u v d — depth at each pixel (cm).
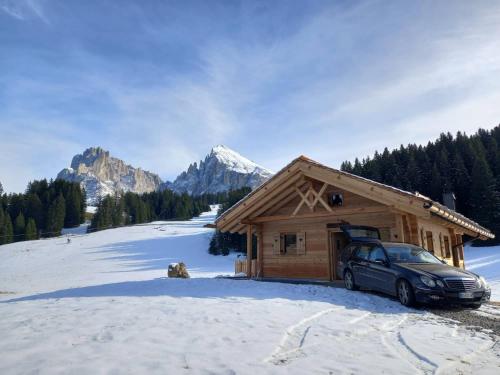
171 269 2067
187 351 500
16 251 7531
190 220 13112
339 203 1540
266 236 1739
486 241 5553
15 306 927
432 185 6731
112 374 412
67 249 7412
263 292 1071
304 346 543
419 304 910
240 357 479
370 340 586
